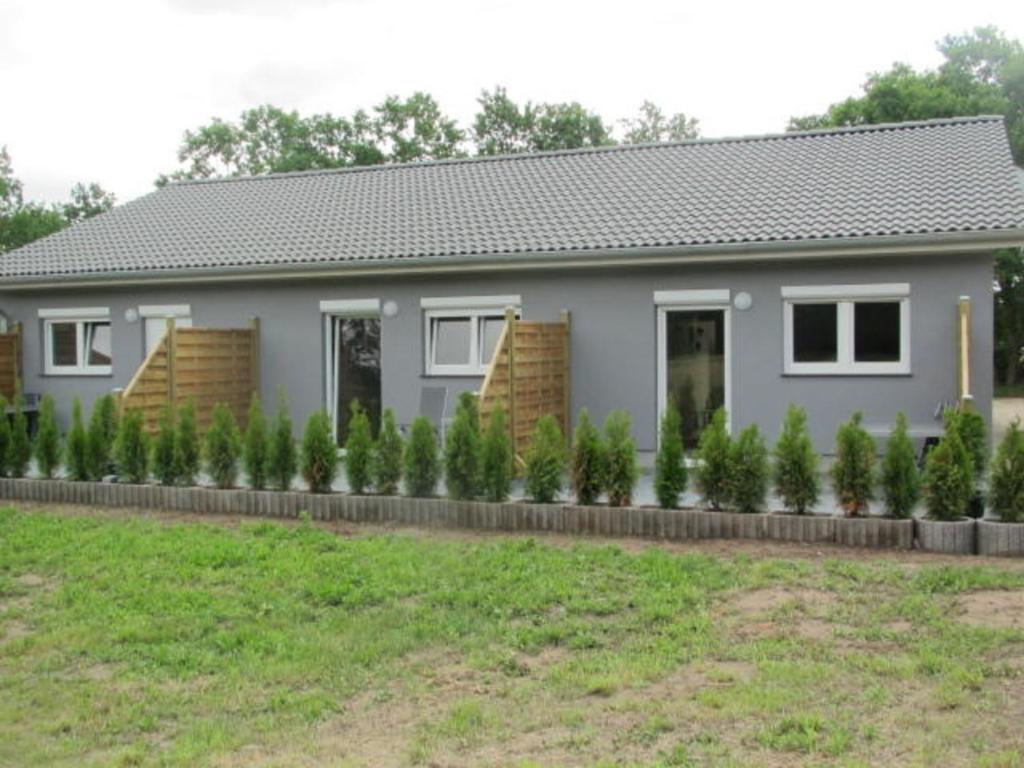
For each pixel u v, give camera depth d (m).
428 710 5.35
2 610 7.43
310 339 16.20
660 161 18.20
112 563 8.56
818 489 9.22
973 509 8.91
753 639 6.23
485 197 17.91
